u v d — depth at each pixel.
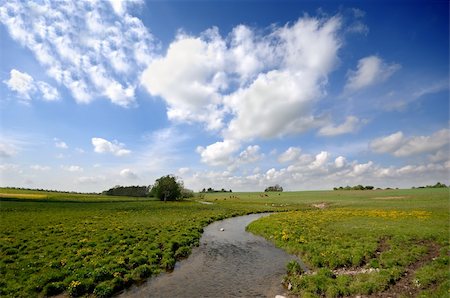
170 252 24.78
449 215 44.56
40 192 120.31
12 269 18.67
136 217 48.53
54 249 23.80
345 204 81.75
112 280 17.50
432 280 16.19
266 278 19.33
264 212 70.81
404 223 37.31
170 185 103.31
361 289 15.84
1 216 42.97
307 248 26.02
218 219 55.09
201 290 17.20
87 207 64.38
